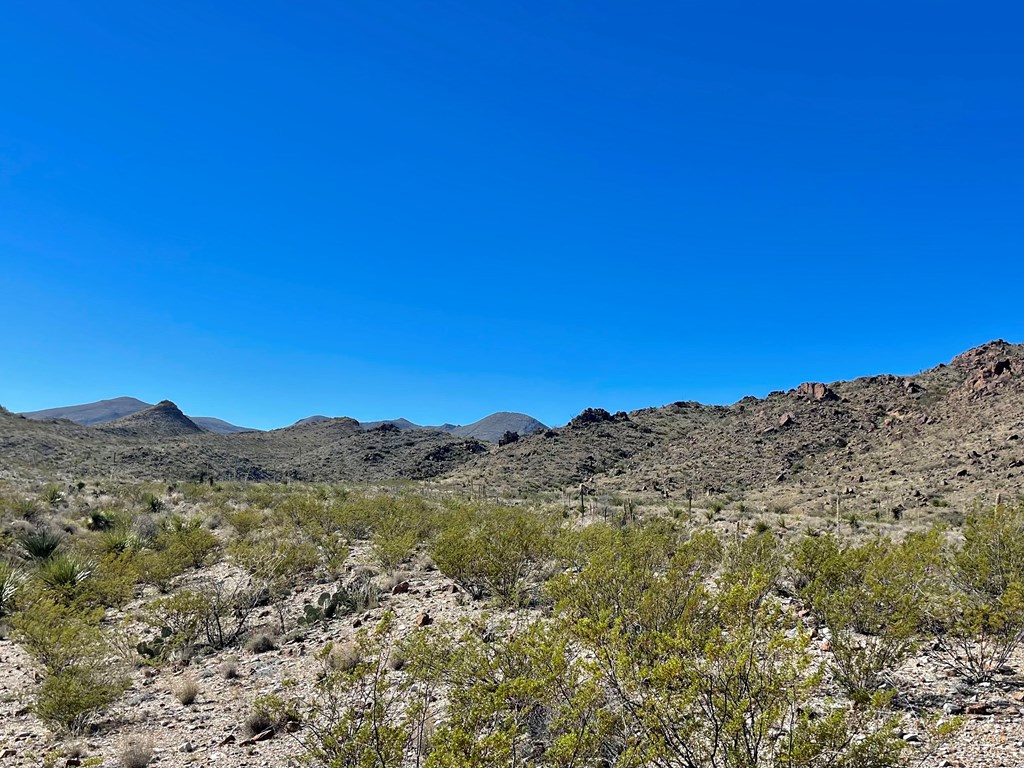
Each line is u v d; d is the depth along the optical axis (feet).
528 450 295.07
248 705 27.84
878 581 26.94
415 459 339.57
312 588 52.80
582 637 19.60
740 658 15.52
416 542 66.95
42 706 26.50
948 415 209.36
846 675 22.20
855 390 276.62
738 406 329.52
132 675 33.96
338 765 17.21
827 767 14.33
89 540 70.03
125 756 22.67
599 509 115.75
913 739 18.35
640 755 15.02
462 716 17.94
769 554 39.70
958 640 24.77
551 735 18.17
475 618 37.81
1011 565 30.01
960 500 131.44
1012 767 16.34
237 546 54.60
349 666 30.14
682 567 27.63
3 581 49.16
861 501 149.28
